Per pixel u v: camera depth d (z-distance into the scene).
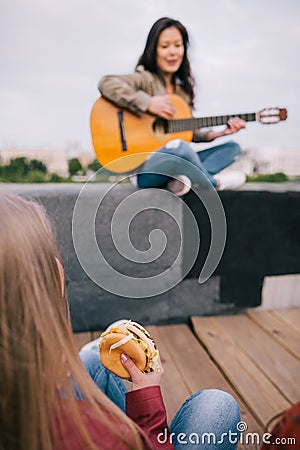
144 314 1.78
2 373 0.39
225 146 1.99
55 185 1.82
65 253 1.51
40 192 1.54
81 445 0.40
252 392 1.28
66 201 1.55
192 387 1.33
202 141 2.07
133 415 0.54
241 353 1.53
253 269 1.88
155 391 0.56
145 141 1.96
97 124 1.95
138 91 1.93
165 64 2.06
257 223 1.85
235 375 1.38
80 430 0.41
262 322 1.80
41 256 0.43
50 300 0.42
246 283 1.89
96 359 0.90
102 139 1.96
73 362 0.44
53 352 0.41
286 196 1.84
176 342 1.66
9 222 0.42
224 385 1.34
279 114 2.04
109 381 0.86
